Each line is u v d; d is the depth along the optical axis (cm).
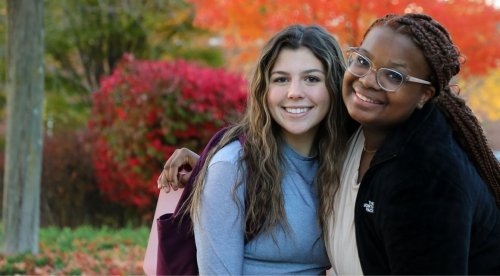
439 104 209
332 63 223
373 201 193
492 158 212
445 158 186
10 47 629
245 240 221
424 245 180
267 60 225
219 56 1301
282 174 223
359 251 199
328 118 225
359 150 217
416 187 184
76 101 1292
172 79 751
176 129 752
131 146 776
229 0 666
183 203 226
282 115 223
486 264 197
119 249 655
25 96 630
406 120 197
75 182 893
